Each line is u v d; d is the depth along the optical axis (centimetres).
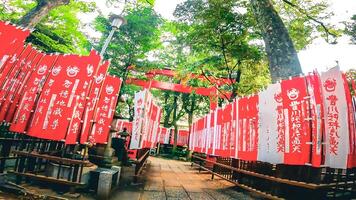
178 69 1891
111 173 691
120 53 2023
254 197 924
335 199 686
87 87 665
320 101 564
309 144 570
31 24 1233
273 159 654
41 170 750
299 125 597
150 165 1922
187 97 3353
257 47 1642
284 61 831
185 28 1633
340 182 672
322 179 642
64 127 643
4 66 664
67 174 698
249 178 975
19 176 643
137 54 2048
